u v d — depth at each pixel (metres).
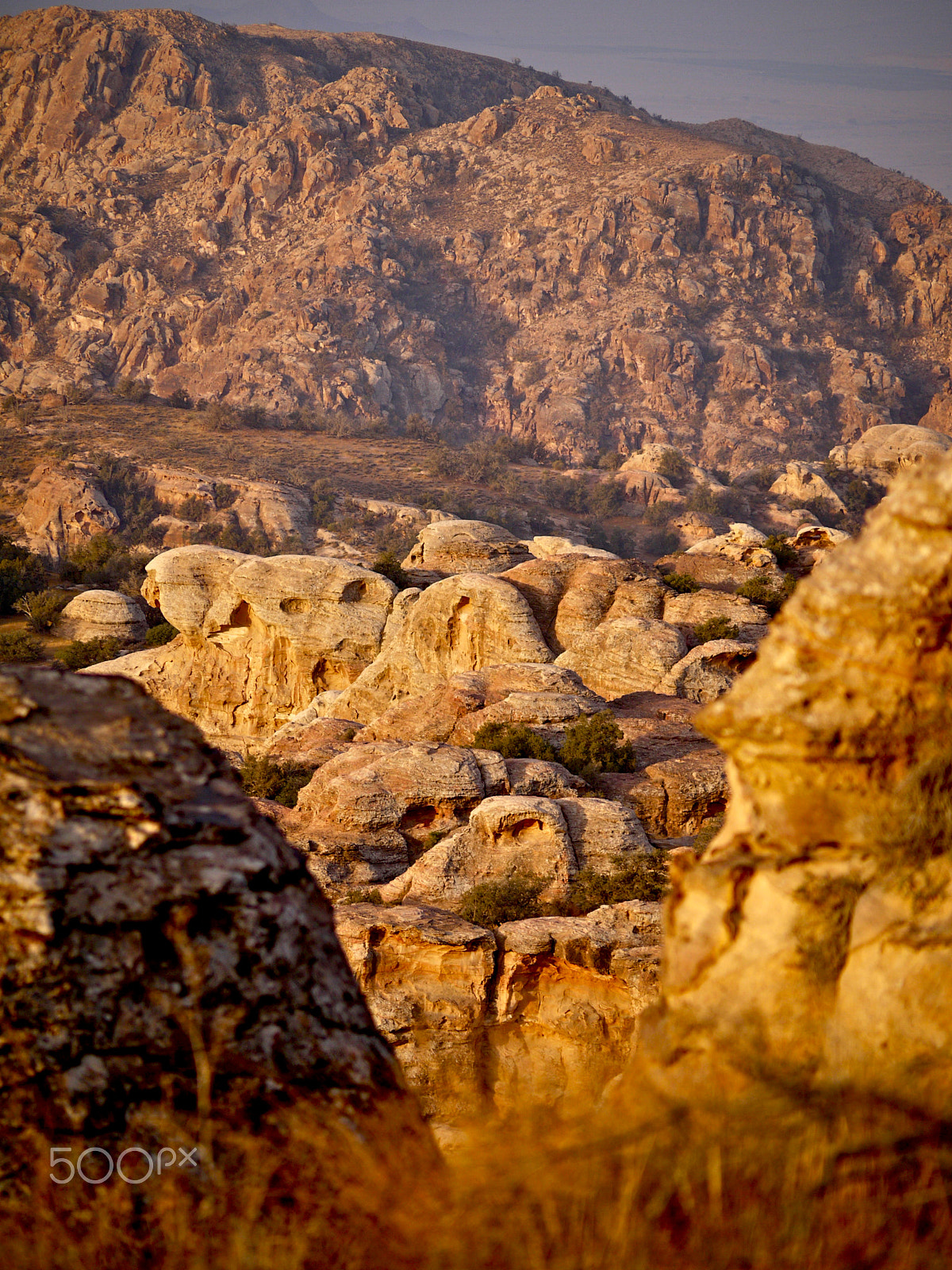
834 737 5.12
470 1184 3.98
